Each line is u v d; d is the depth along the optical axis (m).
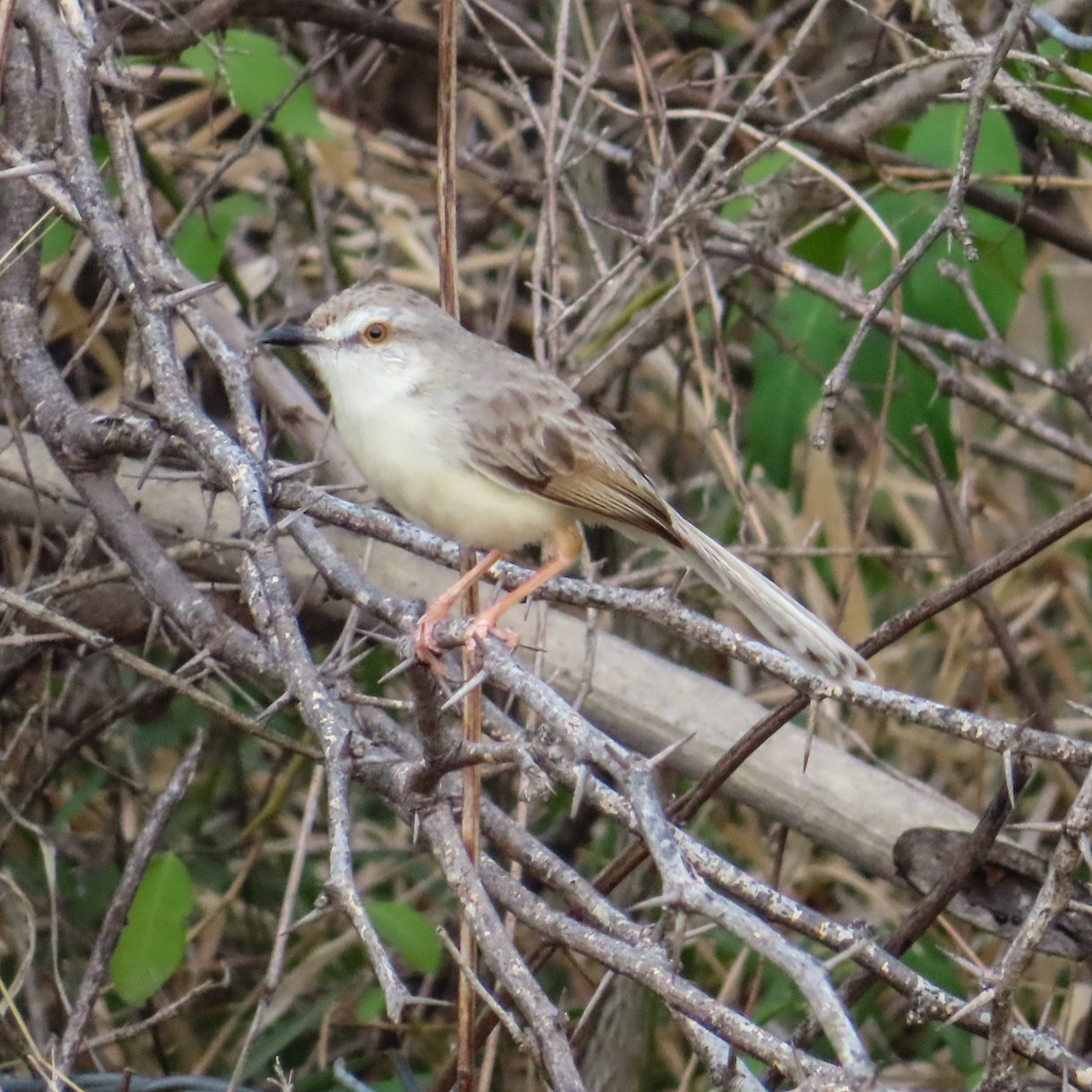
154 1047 11.45
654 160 11.05
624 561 13.41
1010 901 8.20
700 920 11.77
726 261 12.59
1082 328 17.64
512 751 5.61
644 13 14.06
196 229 11.07
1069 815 5.76
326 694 6.15
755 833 12.98
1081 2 11.37
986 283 11.21
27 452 10.46
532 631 9.80
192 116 14.60
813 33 14.14
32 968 10.51
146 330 7.17
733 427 10.81
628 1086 11.17
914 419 11.53
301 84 10.64
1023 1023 7.42
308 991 12.30
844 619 12.90
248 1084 11.64
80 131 7.72
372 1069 11.64
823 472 12.96
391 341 8.66
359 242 13.84
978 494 14.69
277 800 11.71
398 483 8.73
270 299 13.44
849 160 11.47
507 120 15.66
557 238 10.70
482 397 8.59
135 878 8.44
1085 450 10.91
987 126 11.00
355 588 7.41
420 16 13.46
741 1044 5.22
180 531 10.39
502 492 8.64
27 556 12.23
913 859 8.60
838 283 10.72
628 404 13.22
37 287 9.01
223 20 10.30
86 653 10.82
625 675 9.69
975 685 14.34
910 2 11.92
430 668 5.99
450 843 6.36
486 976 11.20
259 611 6.43
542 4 14.38
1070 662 15.33
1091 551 15.37
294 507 7.77
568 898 7.83
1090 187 10.86
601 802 6.59
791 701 8.00
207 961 12.02
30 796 10.61
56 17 8.30
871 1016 11.65
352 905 5.25
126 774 12.50
